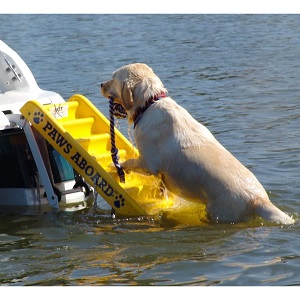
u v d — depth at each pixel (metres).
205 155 8.23
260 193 8.14
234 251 7.29
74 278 6.79
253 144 11.26
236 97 14.34
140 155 8.55
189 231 7.95
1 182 9.39
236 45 20.11
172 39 20.97
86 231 8.13
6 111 9.16
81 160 8.70
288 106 13.59
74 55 18.44
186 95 14.57
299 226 7.93
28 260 7.29
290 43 20.27
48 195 9.05
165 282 6.61
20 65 9.80
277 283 6.52
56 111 9.24
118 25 23.28
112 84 8.72
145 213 8.50
